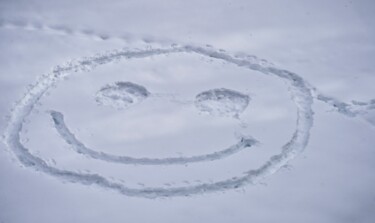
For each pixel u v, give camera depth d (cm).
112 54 2011
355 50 2008
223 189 1655
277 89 1897
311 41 2045
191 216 1600
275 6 2194
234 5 2200
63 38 2062
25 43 2041
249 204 1622
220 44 2039
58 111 1839
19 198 1633
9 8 2177
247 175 1683
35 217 1598
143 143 1762
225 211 1609
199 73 1950
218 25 2112
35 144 1752
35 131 1784
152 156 1731
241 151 1739
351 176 1669
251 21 2128
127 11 2175
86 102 1869
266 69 1956
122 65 1978
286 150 1738
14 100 1858
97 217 1600
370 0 2205
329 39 2052
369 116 1800
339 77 1916
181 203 1628
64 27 2105
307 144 1745
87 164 1711
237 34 2075
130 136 1781
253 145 1752
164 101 1875
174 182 1672
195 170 1697
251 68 1962
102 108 1855
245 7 2191
